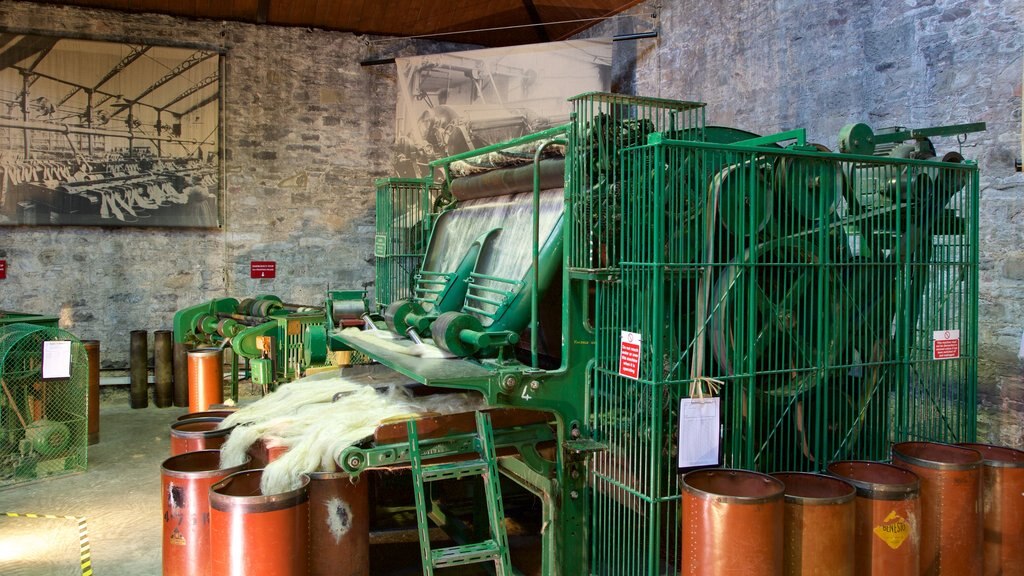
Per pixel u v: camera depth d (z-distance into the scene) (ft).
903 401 13.37
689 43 26.04
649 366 10.89
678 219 11.19
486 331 12.55
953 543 11.18
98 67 28.12
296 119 30.81
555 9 29.84
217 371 24.09
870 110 19.10
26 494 18.03
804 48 21.17
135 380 27.55
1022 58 15.46
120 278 28.99
